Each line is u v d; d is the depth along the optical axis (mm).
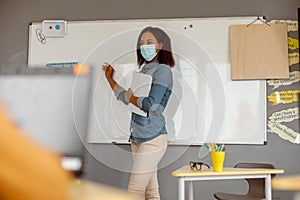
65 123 469
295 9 3947
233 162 3852
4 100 453
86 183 468
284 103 3857
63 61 4090
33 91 479
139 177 2980
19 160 387
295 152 3801
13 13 4195
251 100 3889
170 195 3861
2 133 389
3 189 382
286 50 3906
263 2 3975
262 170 2725
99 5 4121
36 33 4145
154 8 4051
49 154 404
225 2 3996
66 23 4117
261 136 3846
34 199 389
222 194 3270
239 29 3951
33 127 453
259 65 3902
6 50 4164
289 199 3736
